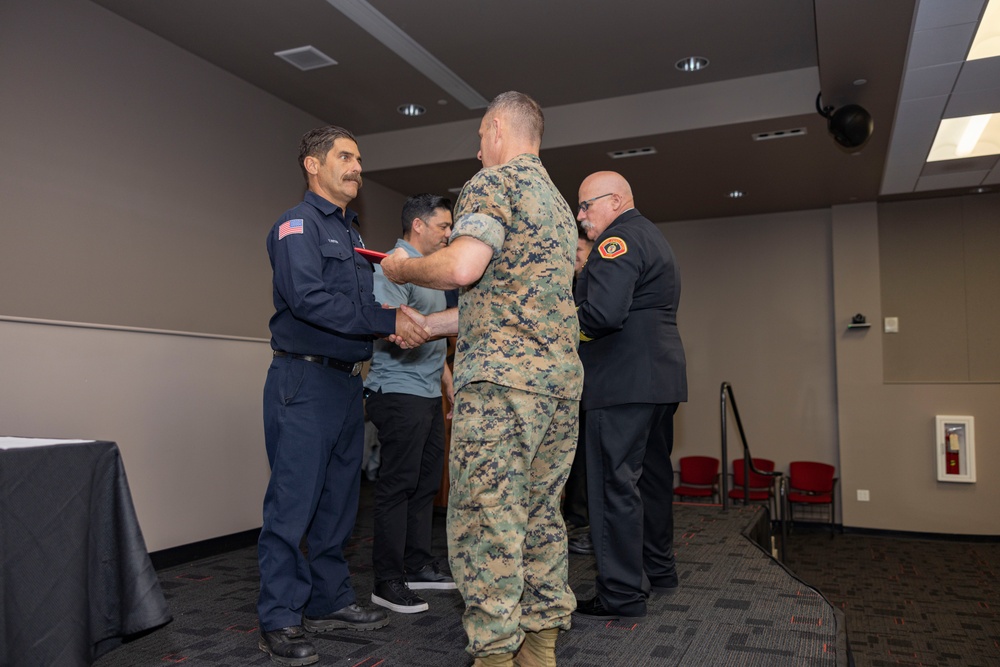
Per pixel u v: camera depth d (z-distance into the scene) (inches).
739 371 317.1
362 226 265.9
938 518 278.1
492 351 62.3
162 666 76.7
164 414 124.6
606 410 91.7
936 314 293.3
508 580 61.2
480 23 177.2
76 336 110.0
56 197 159.6
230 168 207.5
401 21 175.9
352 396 88.9
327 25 179.0
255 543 143.1
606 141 223.5
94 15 169.0
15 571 51.8
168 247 187.0
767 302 315.6
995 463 271.9
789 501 287.3
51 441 59.2
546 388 62.7
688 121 213.9
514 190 63.7
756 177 261.3
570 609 67.1
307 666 76.3
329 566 89.1
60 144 160.9
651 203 301.1
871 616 192.1
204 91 199.0
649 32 181.9
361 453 92.3
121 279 174.2
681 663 78.1
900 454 284.7
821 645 83.4
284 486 82.1
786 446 307.6
